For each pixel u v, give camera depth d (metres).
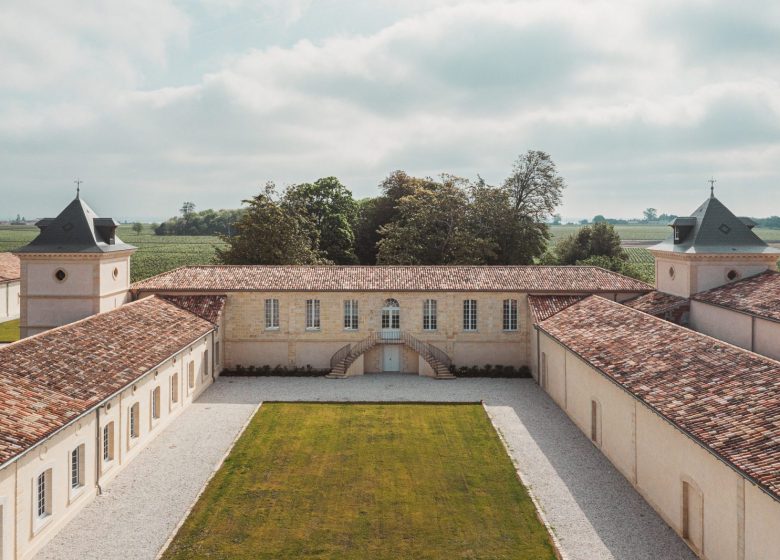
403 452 31.72
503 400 40.88
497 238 73.69
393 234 71.38
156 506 25.70
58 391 25.67
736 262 41.59
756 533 18.08
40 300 42.19
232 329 47.62
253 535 23.44
